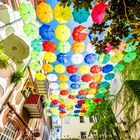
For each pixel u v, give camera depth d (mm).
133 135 9156
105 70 7277
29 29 5020
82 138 22500
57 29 4754
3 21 6301
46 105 11508
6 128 8102
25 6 4613
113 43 4352
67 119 25797
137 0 3334
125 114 9883
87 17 4207
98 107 14984
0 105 6750
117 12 3609
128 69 10555
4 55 5680
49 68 6871
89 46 5590
